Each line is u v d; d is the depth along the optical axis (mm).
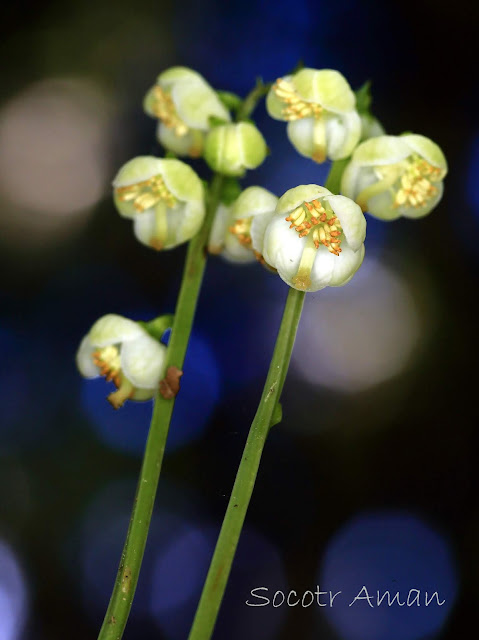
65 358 354
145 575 332
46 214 365
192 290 254
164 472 340
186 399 343
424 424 356
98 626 335
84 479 345
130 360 252
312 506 346
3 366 352
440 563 342
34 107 375
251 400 345
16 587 336
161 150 355
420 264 368
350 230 239
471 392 360
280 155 340
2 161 366
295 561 339
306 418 354
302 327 361
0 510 342
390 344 363
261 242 250
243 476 240
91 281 362
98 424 350
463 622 334
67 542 341
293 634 327
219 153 254
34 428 349
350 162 252
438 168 253
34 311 358
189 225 254
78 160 370
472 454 352
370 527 347
